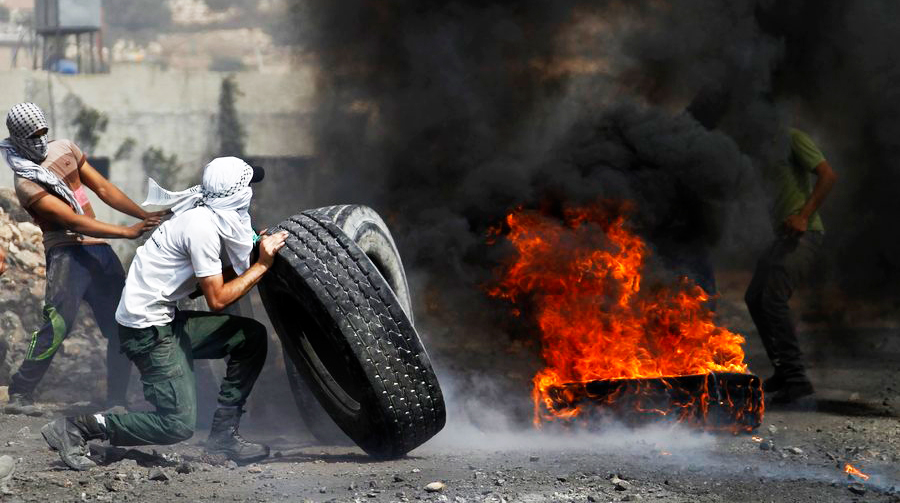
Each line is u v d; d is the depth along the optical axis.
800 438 7.43
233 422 6.73
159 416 6.33
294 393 7.73
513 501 5.35
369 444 6.69
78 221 8.45
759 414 7.56
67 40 39.03
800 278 9.37
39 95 30.81
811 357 13.73
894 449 6.95
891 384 10.88
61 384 10.62
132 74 32.00
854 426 7.93
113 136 31.72
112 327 9.00
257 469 6.39
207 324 6.57
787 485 5.76
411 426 6.49
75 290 8.73
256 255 6.55
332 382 7.05
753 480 5.90
